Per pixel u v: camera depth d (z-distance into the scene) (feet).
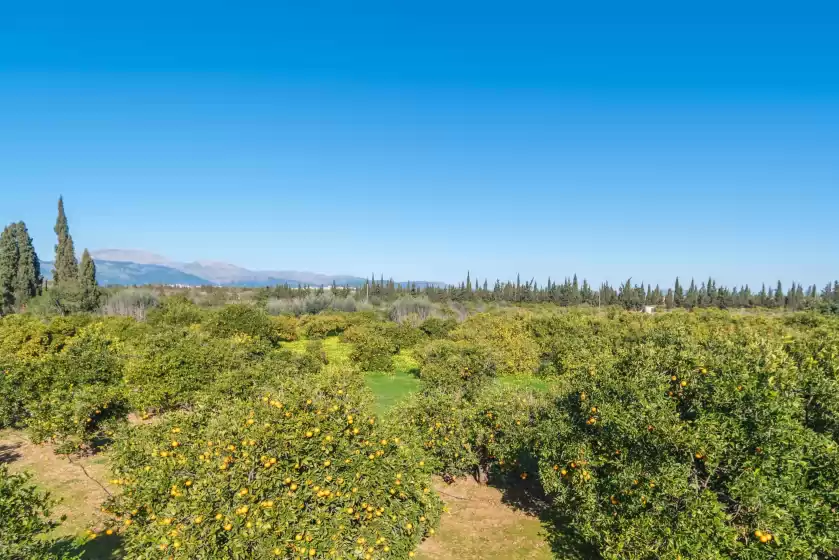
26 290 190.70
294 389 22.40
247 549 17.89
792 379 23.47
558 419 29.66
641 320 111.14
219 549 17.74
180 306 130.93
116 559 26.55
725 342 27.73
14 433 50.26
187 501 18.79
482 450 40.06
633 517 22.72
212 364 51.44
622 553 22.95
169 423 27.02
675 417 22.15
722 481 21.48
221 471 19.12
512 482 39.73
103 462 41.96
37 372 49.60
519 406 37.09
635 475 22.57
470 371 60.34
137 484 22.52
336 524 19.63
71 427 41.11
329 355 108.99
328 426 21.21
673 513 21.27
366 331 121.90
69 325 92.38
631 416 23.31
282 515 18.51
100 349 53.42
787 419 20.44
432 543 30.58
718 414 21.83
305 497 19.31
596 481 25.09
